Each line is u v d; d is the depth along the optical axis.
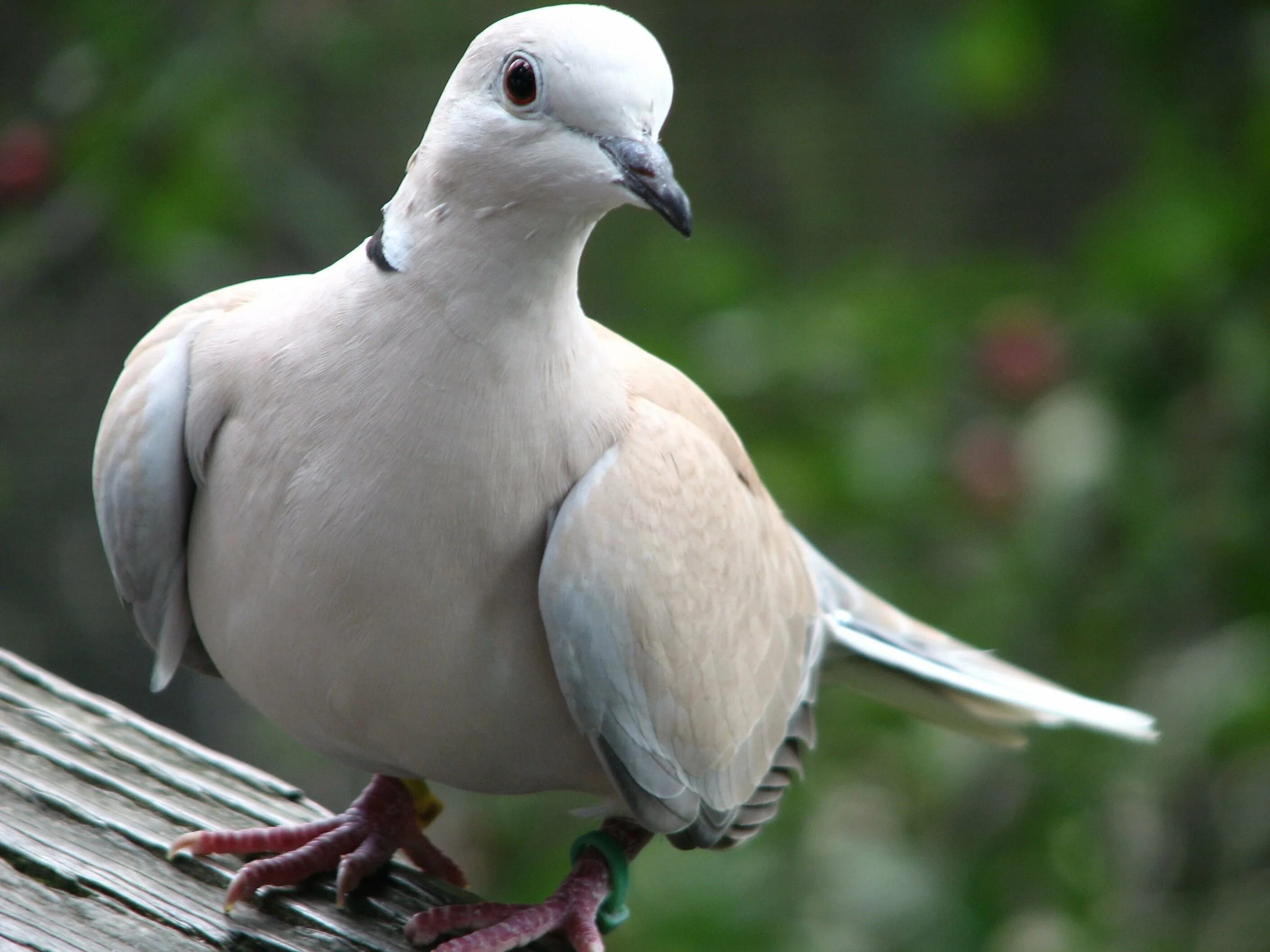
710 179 16.61
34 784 5.75
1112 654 10.43
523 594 5.34
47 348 14.72
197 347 5.56
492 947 5.48
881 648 7.20
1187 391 10.56
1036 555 10.34
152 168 12.36
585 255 14.28
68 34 13.41
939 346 11.34
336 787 13.95
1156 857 10.35
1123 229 10.91
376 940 5.48
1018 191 16.17
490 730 5.55
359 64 13.48
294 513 5.21
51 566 14.77
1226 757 9.79
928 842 10.09
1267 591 10.00
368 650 5.29
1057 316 11.10
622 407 5.52
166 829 5.73
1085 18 11.91
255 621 5.43
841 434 10.99
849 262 13.48
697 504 5.64
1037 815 10.09
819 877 9.67
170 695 14.75
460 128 5.20
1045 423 10.45
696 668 5.64
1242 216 10.30
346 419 5.16
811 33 16.50
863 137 16.45
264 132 12.79
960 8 13.47
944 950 9.59
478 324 5.14
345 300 5.26
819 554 7.56
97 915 5.26
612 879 5.91
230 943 5.31
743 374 11.32
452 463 5.14
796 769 6.53
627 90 5.15
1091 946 9.86
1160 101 11.03
